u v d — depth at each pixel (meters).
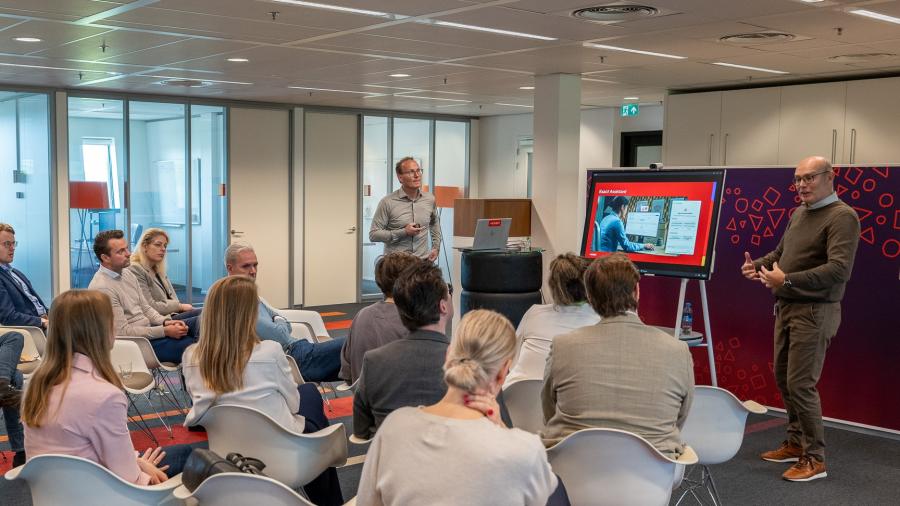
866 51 7.06
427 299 2.79
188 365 3.18
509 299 6.84
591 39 6.48
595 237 5.91
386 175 13.02
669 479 2.76
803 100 9.02
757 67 8.12
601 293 2.86
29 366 4.92
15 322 5.40
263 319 4.77
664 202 5.51
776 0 5.02
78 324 2.65
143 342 5.11
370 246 12.87
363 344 3.63
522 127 13.37
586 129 12.73
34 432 2.64
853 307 5.57
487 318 1.99
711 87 9.88
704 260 5.20
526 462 1.85
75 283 10.35
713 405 3.39
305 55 7.36
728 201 6.20
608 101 11.44
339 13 5.46
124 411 2.66
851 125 8.66
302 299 12.14
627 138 12.32
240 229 11.59
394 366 2.77
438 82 9.34
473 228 8.15
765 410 3.43
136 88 10.08
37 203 10.05
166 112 10.91
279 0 5.05
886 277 5.41
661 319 6.68
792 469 4.64
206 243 11.39
